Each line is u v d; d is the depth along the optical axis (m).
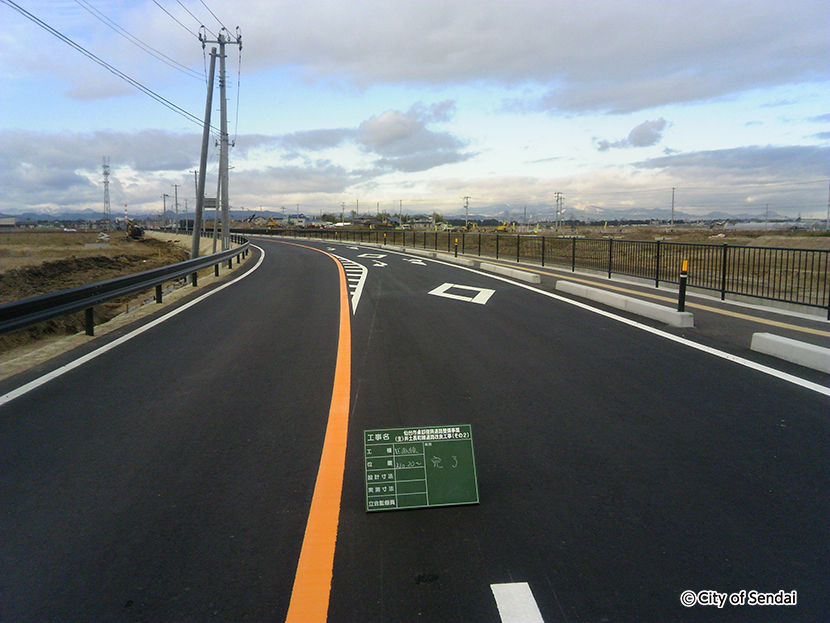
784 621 2.55
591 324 9.89
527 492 3.82
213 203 32.25
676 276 16.61
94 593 2.81
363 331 9.57
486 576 2.91
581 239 19.89
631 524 3.40
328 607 2.68
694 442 4.64
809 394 5.80
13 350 8.80
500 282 16.86
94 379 6.73
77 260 36.03
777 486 3.86
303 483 4.00
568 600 2.71
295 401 5.81
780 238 42.09
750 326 9.35
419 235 49.69
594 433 4.86
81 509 3.65
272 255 34.44
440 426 3.78
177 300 13.81
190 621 2.60
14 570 3.00
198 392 6.18
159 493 3.86
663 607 2.65
